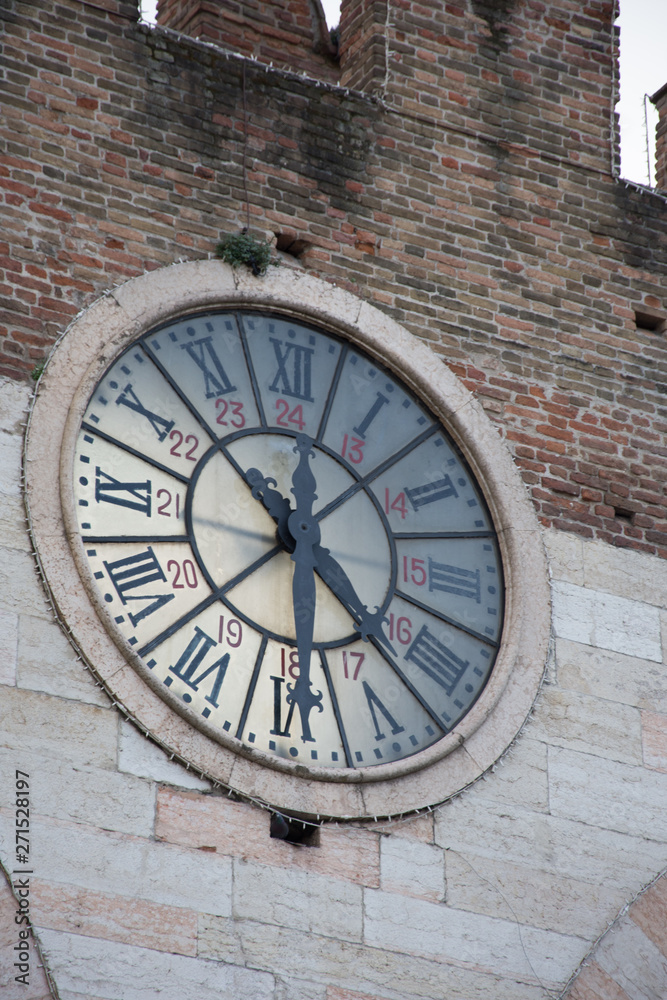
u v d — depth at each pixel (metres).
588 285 19.55
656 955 16.80
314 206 18.45
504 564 17.89
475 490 18.12
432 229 18.94
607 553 18.45
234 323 17.64
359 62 19.73
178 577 16.53
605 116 20.34
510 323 18.95
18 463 16.16
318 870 15.98
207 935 15.32
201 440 17.09
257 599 16.78
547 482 18.48
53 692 15.55
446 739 16.84
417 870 16.34
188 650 16.34
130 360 17.03
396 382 18.22
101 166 17.56
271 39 20.97
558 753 17.36
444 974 16.03
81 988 14.74
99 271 17.16
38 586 15.83
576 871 16.94
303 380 17.77
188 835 15.60
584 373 19.14
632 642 18.14
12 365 16.48
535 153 19.78
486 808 16.84
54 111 17.53
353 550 17.36
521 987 16.27
